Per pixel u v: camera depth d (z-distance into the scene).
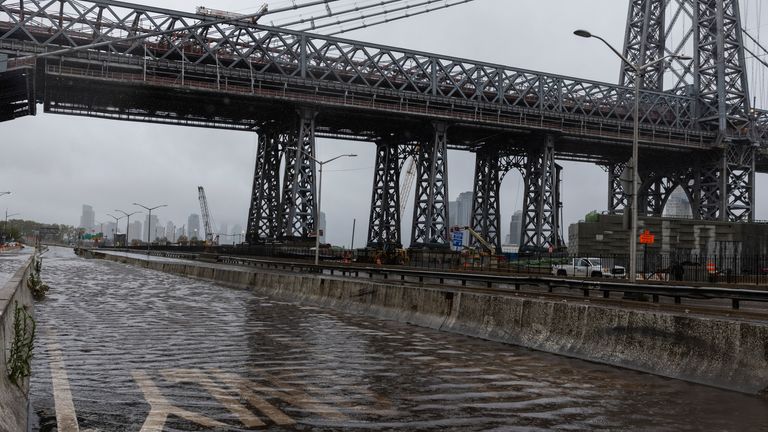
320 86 83.25
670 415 9.14
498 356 14.68
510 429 8.28
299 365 13.02
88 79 71.06
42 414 8.63
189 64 77.00
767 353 10.74
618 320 13.83
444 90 94.38
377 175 101.44
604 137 97.44
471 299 18.88
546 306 15.95
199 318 22.20
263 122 94.00
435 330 19.77
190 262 87.06
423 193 94.19
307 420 8.58
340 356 14.34
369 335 18.25
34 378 11.19
